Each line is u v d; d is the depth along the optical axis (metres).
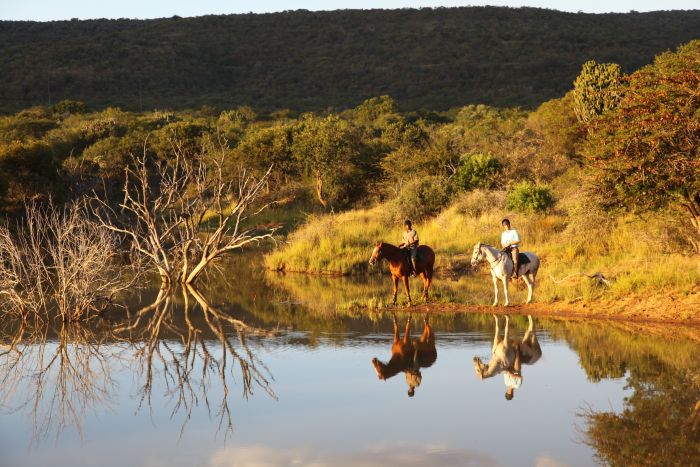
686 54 17.16
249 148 45.88
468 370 11.25
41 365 12.39
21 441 8.49
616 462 7.32
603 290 16.47
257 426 8.87
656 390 9.85
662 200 16.69
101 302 18.45
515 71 129.38
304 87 130.75
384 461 7.56
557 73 127.00
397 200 31.77
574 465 7.29
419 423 8.80
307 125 46.09
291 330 14.98
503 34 151.88
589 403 9.36
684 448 7.68
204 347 13.50
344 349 13.03
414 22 168.88
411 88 125.69
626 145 16.03
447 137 43.72
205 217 40.31
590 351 12.16
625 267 17.78
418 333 14.19
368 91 126.50
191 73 130.25
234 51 148.50
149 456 7.91
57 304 18.72
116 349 13.52
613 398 9.54
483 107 87.19
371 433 8.47
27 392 10.72
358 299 18.45
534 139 38.88
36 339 14.57
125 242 30.09
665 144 15.98
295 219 40.78
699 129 15.66
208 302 19.31
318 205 43.56
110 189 39.62
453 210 29.66
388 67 138.12
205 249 22.86
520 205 27.44
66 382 11.26
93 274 17.33
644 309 15.04
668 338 12.94
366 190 43.75
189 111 94.56
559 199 27.36
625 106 16.59
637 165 15.84
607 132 17.20
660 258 17.84
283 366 11.93
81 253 17.02
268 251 33.88
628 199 16.97
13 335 15.02
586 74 34.34
